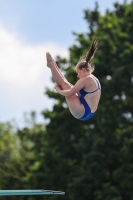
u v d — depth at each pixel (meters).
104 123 66.25
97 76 69.81
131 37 70.81
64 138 71.69
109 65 69.25
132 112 70.00
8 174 92.31
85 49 71.81
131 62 67.50
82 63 21.16
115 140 65.44
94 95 20.92
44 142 73.31
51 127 74.06
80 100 21.03
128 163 64.06
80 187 66.12
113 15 73.88
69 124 72.25
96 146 65.38
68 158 71.94
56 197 69.38
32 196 73.25
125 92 67.25
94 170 64.94
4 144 119.44
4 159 108.00
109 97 67.81
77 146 67.62
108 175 65.75
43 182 70.75
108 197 62.25
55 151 71.94
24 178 85.19
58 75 21.09
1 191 21.14
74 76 72.44
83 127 73.00
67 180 69.31
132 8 72.94
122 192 63.88
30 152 96.31
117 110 68.06
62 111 72.88
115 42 70.00
